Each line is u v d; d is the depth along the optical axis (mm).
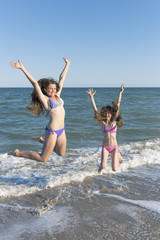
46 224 3270
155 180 4980
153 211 3643
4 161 6145
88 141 8609
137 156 6559
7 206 3754
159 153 6922
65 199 4027
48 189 4410
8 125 11500
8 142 8328
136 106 22188
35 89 3678
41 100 3748
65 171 5352
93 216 3484
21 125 11578
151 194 4270
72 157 6508
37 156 3939
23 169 5531
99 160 6207
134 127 11281
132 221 3354
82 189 4441
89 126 11336
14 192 4215
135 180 4949
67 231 3102
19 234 3027
